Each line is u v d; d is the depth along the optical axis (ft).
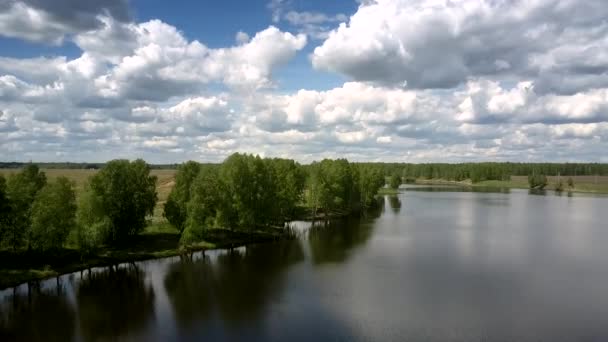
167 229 336.70
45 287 216.13
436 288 212.43
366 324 169.07
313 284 219.00
